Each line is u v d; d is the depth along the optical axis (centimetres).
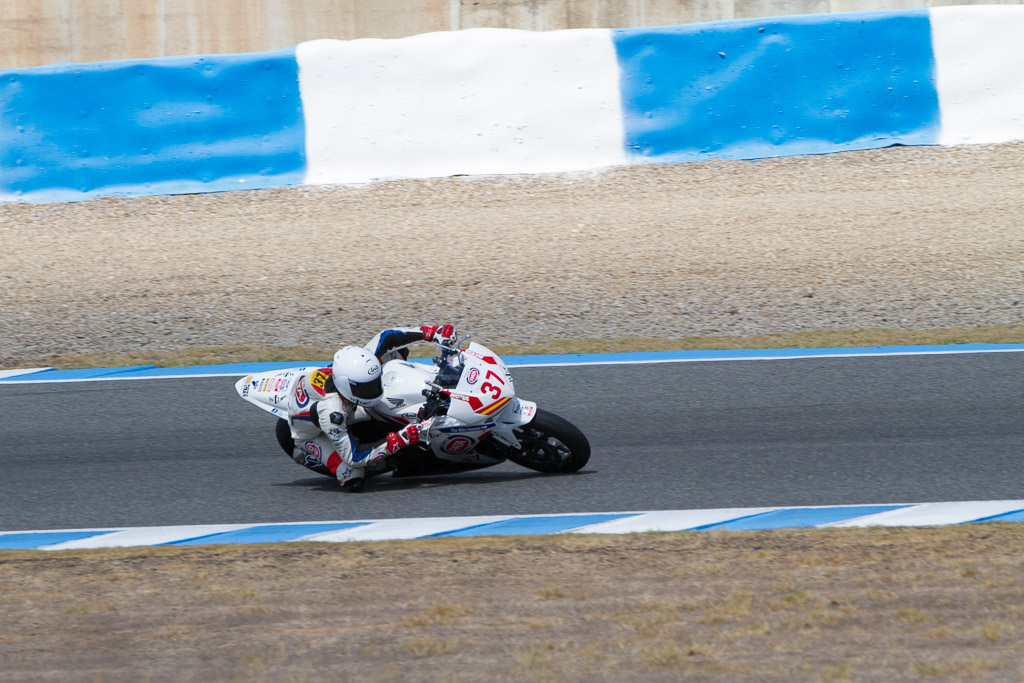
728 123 5312
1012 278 4097
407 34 5772
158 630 1688
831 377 3238
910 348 3506
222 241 4797
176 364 3575
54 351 3741
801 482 2436
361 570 1922
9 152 5247
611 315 3925
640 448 2714
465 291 4181
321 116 5275
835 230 4641
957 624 1608
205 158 5275
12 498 2481
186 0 5709
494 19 5772
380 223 4928
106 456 2764
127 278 4434
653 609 1703
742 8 5753
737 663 1511
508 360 3544
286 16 5731
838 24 5247
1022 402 2944
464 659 1552
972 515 2184
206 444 2844
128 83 5222
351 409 2383
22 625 1719
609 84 5272
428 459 2528
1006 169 5109
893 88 5306
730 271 4288
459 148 5316
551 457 2552
